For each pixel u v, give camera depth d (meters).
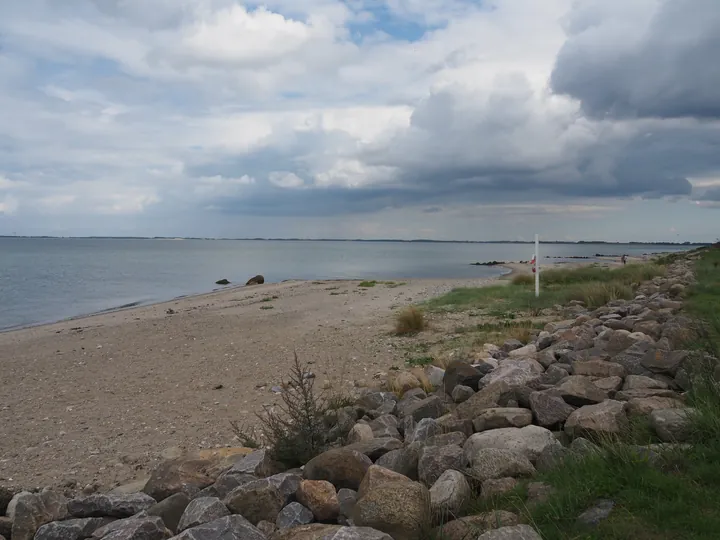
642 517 3.03
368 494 3.48
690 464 3.55
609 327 10.68
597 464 3.65
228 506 4.00
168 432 7.45
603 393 5.44
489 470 4.02
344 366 10.72
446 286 29.03
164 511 4.33
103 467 6.30
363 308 20.03
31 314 25.36
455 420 5.43
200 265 72.62
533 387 6.36
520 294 19.66
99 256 100.75
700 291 14.61
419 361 10.69
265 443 6.15
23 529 4.37
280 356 12.09
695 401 4.65
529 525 3.09
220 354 12.62
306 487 4.02
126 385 10.17
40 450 6.90
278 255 116.19
